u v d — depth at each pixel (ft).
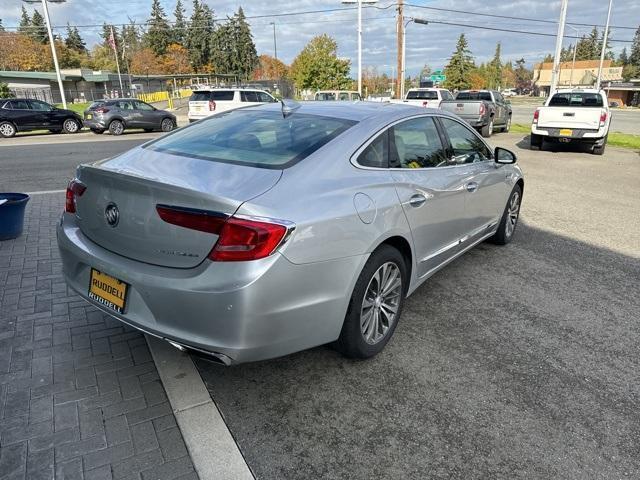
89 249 9.48
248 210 7.77
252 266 7.73
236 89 70.74
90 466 7.63
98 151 47.85
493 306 13.64
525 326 12.54
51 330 11.48
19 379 9.65
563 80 330.13
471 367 10.64
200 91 71.15
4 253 16.37
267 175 8.80
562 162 42.45
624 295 14.61
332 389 9.75
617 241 19.90
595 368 10.77
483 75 353.10
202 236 7.90
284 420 8.84
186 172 9.01
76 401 9.09
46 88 194.59
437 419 8.98
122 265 8.75
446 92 78.13
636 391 10.01
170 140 11.30
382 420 8.91
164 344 11.03
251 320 7.86
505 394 9.75
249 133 10.72
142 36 342.03
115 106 70.18
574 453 8.27
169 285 8.05
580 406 9.47
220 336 7.94
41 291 13.50
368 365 10.60
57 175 33.04
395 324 11.30
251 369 10.33
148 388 9.55
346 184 9.45
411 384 9.98
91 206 9.53
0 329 11.46
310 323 8.73
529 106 186.70
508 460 8.07
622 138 65.92
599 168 39.32
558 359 11.07
